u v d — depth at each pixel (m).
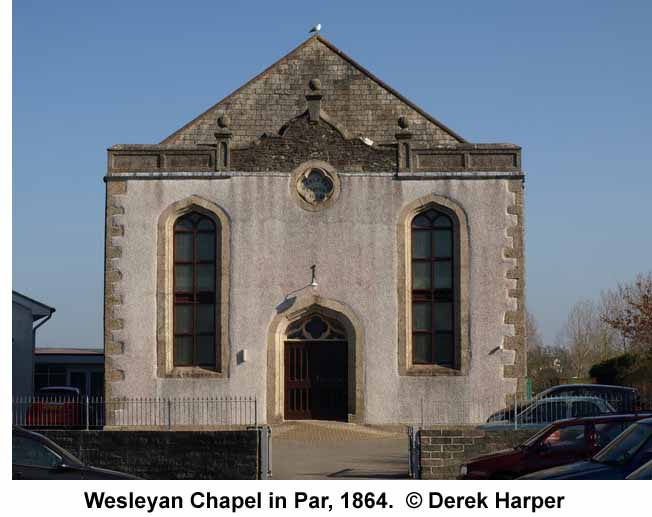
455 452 25.31
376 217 35.12
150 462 25.98
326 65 39.59
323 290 35.03
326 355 35.22
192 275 35.34
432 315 35.00
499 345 34.44
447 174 35.03
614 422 20.98
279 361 34.97
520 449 21.38
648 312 54.88
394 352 34.69
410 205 35.06
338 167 35.28
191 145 35.59
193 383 34.72
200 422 34.62
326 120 35.47
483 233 34.84
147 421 34.66
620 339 73.38
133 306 35.03
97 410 34.78
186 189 35.38
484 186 35.00
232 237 35.19
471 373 34.44
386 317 34.81
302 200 35.25
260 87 39.25
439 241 35.22
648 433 17.95
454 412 34.38
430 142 38.19
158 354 34.84
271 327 34.91
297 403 35.19
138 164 35.47
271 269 35.09
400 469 26.94
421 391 34.50
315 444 31.75
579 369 75.44
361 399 34.56
